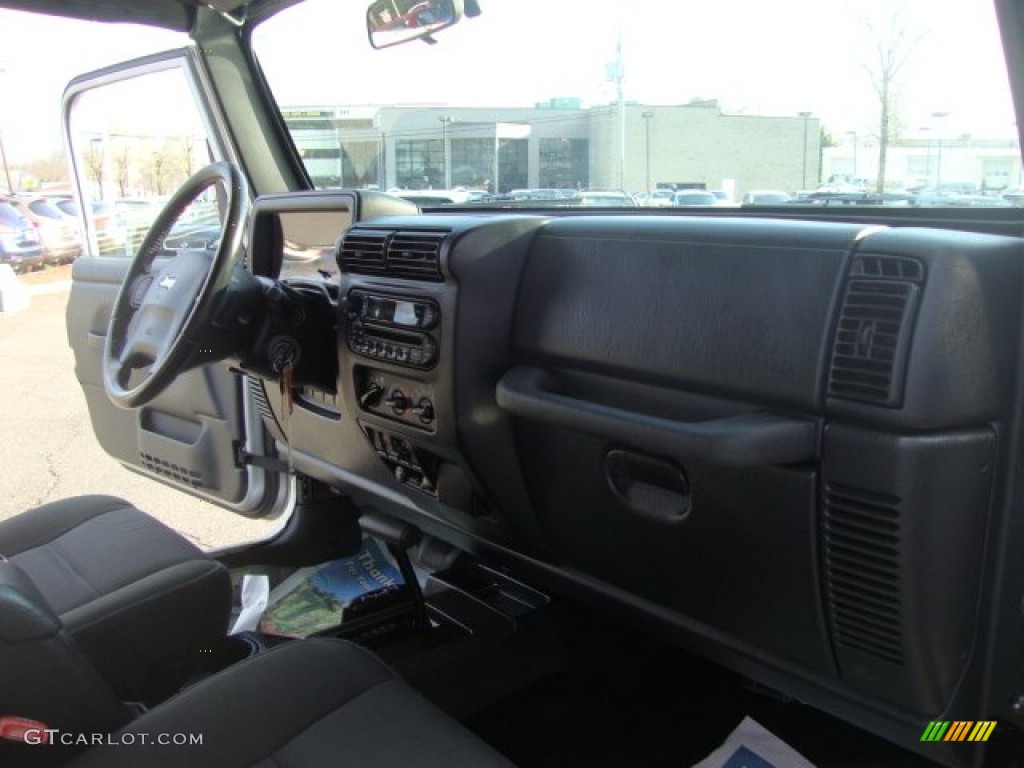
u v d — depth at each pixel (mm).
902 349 973
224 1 2441
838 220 1413
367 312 1618
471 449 1540
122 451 2807
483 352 1481
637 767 1652
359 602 2088
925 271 966
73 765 1132
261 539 2377
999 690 1128
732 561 1263
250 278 1723
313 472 2158
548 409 1344
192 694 1263
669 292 1251
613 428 1238
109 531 1871
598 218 1437
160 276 1753
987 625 1083
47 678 1110
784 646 1259
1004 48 1201
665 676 1880
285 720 1202
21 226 7188
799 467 1108
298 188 2764
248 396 2258
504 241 1460
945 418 971
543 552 1642
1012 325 1000
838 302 1043
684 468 1278
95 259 2637
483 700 1808
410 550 2256
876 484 1017
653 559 1406
